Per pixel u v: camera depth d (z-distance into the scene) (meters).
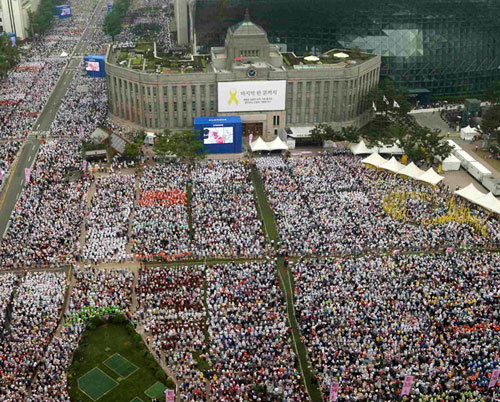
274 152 191.88
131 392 92.69
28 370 94.00
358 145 183.38
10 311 108.12
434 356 96.00
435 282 115.00
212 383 91.00
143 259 127.12
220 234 134.62
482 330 102.00
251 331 101.50
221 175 166.62
